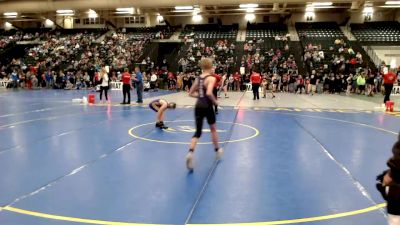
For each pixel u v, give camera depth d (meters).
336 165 5.98
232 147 7.23
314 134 8.80
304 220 3.84
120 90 26.11
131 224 3.69
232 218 3.87
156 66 31.52
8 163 5.88
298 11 40.81
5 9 36.31
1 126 9.54
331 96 22.09
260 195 4.56
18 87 29.05
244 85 26.62
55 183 4.91
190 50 32.69
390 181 2.69
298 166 5.91
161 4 32.69
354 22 40.69
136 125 9.88
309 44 31.88
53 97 19.48
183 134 8.58
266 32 37.59
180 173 5.44
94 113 12.45
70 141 7.65
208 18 43.78
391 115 12.73
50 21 46.50
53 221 3.73
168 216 3.89
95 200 4.32
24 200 4.29
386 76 14.97
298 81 24.69
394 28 36.25
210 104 5.88
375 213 4.03
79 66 30.58
